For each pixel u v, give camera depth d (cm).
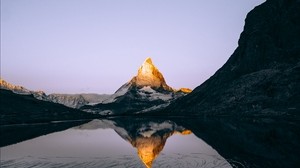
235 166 4172
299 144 5731
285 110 12050
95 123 16150
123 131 10881
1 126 13712
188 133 9125
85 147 6469
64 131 11000
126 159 4803
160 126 12769
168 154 5272
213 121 13212
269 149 5375
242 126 9781
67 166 4306
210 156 4953
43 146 6681
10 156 5278
